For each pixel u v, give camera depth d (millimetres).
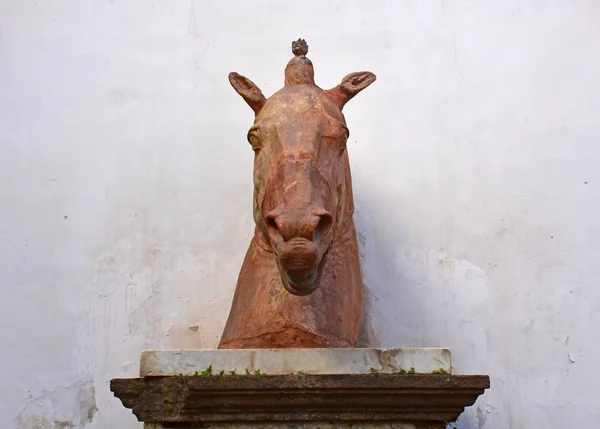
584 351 4254
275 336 3141
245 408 2928
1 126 4688
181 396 2918
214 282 4430
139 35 4879
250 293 3350
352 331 3342
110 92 4770
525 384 4219
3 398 4250
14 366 4293
